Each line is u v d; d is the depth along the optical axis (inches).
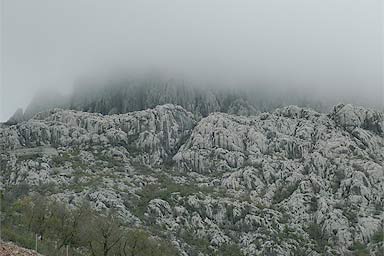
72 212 5438.0
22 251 2490.2
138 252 5211.6
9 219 4788.4
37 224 4739.2
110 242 4857.3
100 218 5693.9
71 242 4820.4
